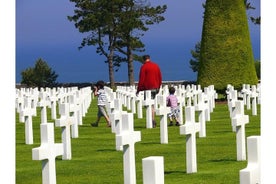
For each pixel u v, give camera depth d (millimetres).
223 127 25156
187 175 14133
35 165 16500
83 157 17516
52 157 11289
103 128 26672
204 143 19766
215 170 14625
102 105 27594
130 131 11984
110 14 80938
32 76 95688
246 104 36344
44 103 26516
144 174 7637
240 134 15836
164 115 20109
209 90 35531
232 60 43375
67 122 16953
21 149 19938
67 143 17016
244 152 15906
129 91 41188
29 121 21312
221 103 42500
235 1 43844
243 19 43969
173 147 19125
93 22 80312
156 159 7613
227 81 43312
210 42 43844
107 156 17547
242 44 43656
